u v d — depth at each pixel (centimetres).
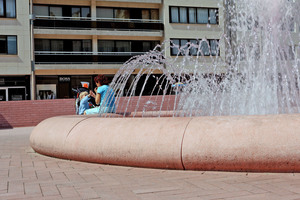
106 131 513
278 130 410
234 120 441
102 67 3288
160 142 458
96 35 3306
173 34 3472
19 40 3102
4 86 3091
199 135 441
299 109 946
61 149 561
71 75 3300
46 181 428
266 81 1064
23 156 638
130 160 482
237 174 423
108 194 361
